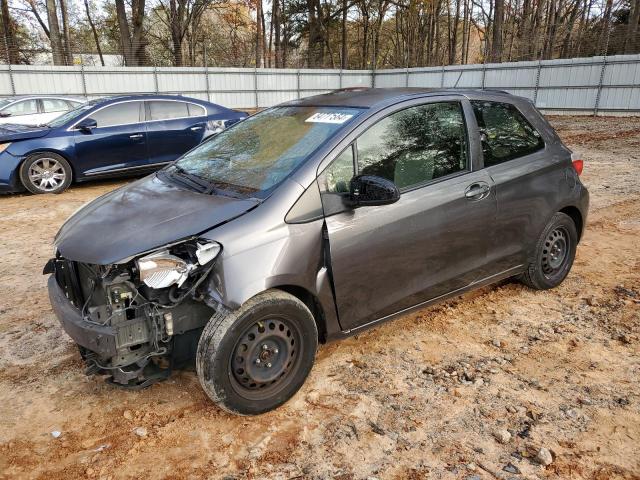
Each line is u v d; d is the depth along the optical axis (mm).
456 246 3625
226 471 2541
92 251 2730
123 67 25453
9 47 29000
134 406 3053
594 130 18859
